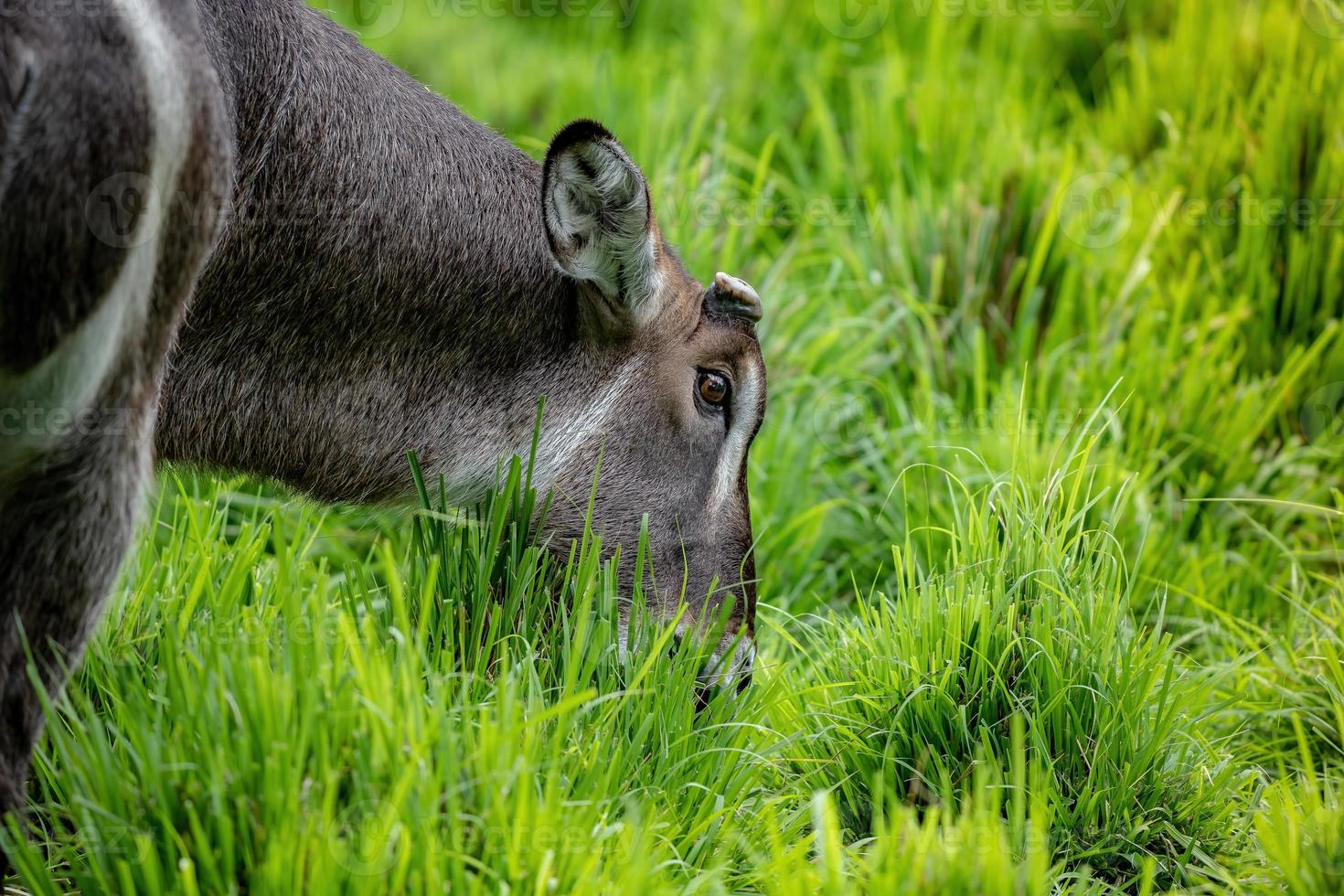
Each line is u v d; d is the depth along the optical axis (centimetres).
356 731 633
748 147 1577
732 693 836
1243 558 1092
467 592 830
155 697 681
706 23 1719
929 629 849
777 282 1284
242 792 622
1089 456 1121
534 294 886
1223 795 830
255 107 811
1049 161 1427
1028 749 813
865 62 1697
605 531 883
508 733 647
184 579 827
